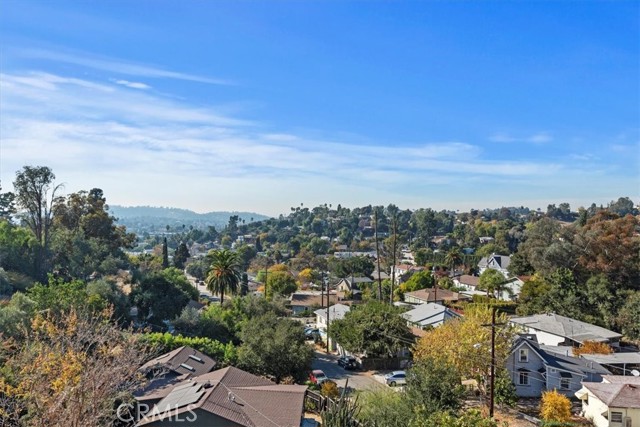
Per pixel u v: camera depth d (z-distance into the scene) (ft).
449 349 109.09
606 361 123.03
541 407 102.53
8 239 176.35
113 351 68.44
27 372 65.46
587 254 203.51
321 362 153.17
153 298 147.43
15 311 93.56
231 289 193.26
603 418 94.58
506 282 252.01
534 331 158.61
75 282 126.72
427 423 62.28
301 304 262.88
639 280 192.95
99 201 246.06
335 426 67.97
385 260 424.46
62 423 53.06
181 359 101.60
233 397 76.13
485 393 109.09
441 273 329.31
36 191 189.98
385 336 144.46
